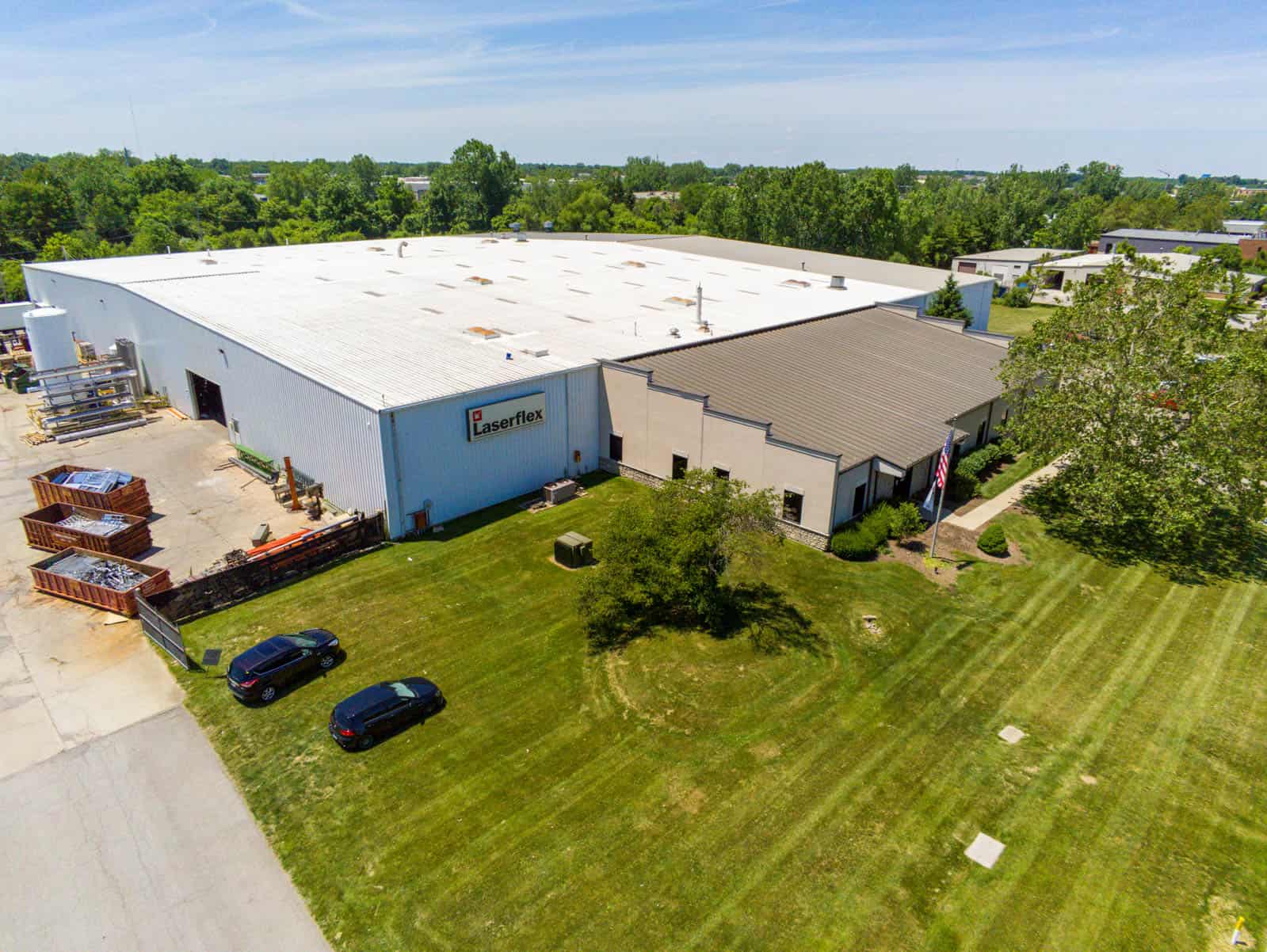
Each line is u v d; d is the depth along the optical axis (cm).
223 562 2867
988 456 3738
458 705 2152
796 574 2830
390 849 1688
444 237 8338
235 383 3847
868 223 10438
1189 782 1892
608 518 3275
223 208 15188
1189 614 2614
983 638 2466
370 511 3133
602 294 5150
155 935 1505
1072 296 3428
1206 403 2875
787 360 4016
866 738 2027
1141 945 1486
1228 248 9506
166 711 2125
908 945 1477
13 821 1758
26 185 12556
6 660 2334
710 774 1902
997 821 1769
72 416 4391
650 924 1512
